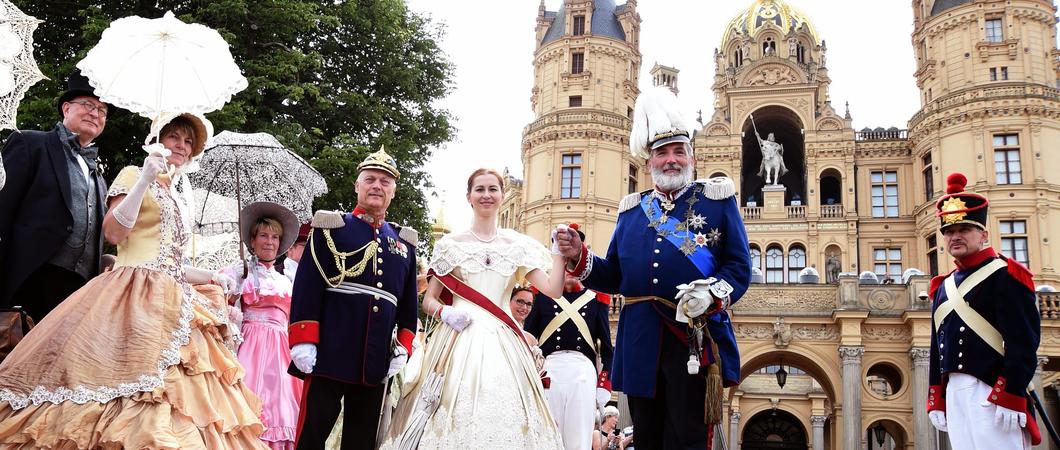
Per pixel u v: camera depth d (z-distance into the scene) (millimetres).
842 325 32094
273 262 6961
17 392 4262
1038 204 41125
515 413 5223
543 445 5289
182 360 4680
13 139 5203
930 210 44844
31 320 4926
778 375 33406
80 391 4281
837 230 47469
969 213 6523
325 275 5461
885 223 47625
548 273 6363
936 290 6910
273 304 6684
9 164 5074
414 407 5336
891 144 48625
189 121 5566
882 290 32562
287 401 6445
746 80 51156
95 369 4371
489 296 5824
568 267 5613
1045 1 44719
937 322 6719
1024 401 6031
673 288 5145
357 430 5480
